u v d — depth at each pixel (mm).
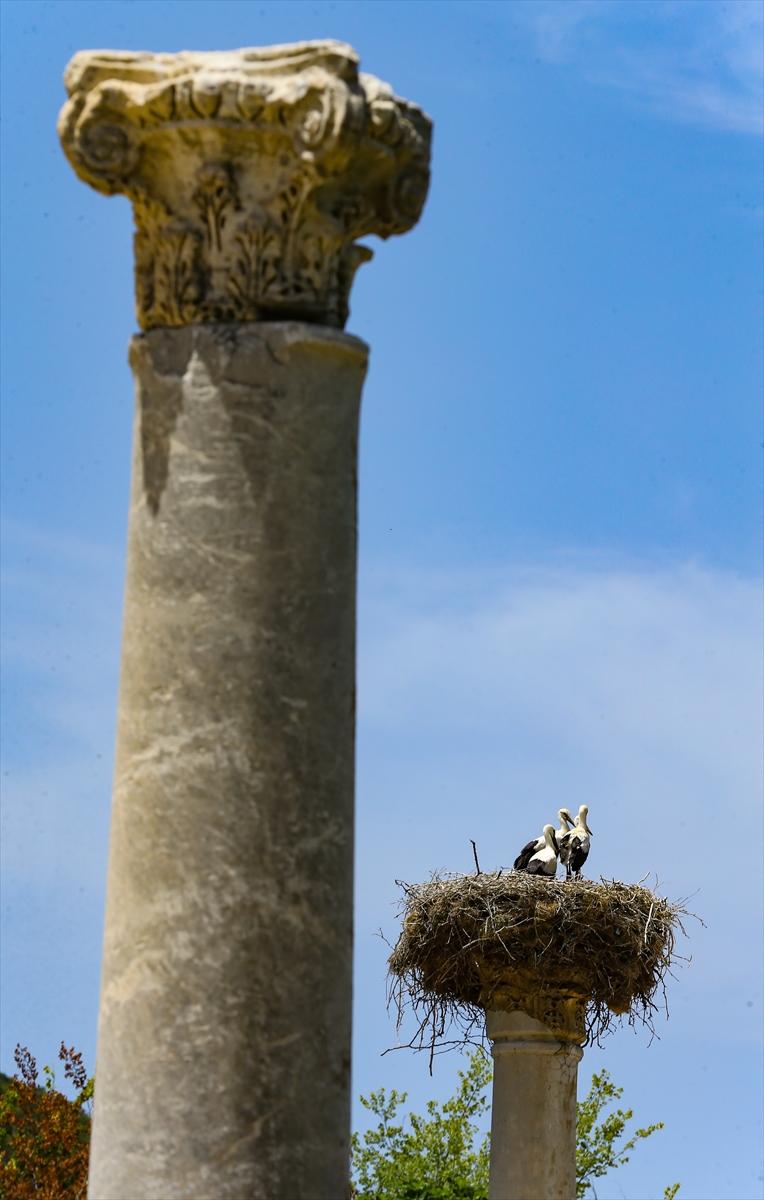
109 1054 15055
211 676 15391
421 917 42219
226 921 14906
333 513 16156
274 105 16234
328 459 16234
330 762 15562
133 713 15609
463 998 42312
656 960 42312
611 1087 62906
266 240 16609
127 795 15461
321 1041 15000
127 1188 14609
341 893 15438
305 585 15781
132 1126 14719
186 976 14828
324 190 16812
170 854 15094
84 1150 47625
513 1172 39438
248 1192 14484
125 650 15922
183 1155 14539
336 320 17188
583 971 41062
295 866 15148
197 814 15109
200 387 16141
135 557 16047
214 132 16422
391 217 17703
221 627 15500
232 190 16578
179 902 14977
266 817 15133
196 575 15648
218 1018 14727
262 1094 14672
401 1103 64812
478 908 41281
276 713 15375
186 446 16016
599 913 41469
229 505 15812
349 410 16562
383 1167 63062
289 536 15836
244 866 15016
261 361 16172
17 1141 46781
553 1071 40219
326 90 16000
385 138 17062
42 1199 44719
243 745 15242
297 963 14992
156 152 16812
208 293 16562
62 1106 48125
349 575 16234
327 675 15742
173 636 15547
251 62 16516
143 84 16719
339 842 15500
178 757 15273
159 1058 14734
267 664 15461
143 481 16188
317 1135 14836
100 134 16688
